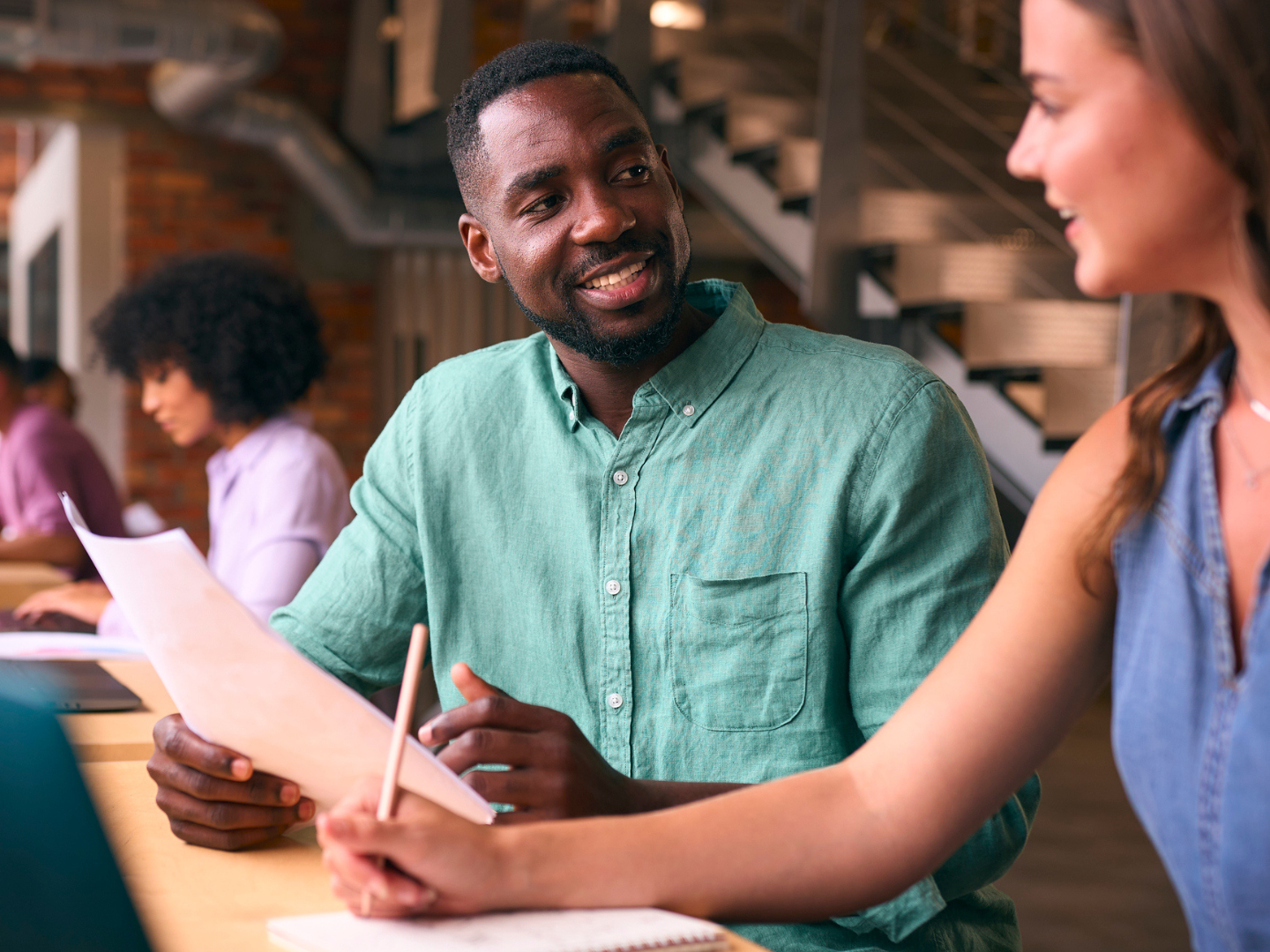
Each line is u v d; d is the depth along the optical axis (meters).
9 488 3.60
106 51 4.66
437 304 5.82
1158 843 0.75
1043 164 0.70
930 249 3.93
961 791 0.84
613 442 1.24
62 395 3.97
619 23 4.66
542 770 0.90
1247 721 0.69
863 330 4.11
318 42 5.81
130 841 0.96
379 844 0.73
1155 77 0.64
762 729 1.16
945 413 1.19
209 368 2.24
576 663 1.24
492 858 0.76
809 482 1.17
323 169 5.43
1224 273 0.69
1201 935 0.73
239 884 0.86
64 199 6.01
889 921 1.03
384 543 1.33
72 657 1.65
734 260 6.49
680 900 0.80
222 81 4.96
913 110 5.00
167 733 0.94
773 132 4.55
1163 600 0.74
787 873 0.83
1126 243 0.69
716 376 1.22
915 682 1.13
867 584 1.15
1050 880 3.02
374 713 0.78
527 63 1.23
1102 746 4.22
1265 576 0.69
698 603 1.18
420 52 5.73
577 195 1.20
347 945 0.70
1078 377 3.58
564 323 1.22
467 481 1.29
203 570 0.76
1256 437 0.73
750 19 5.68
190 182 5.71
